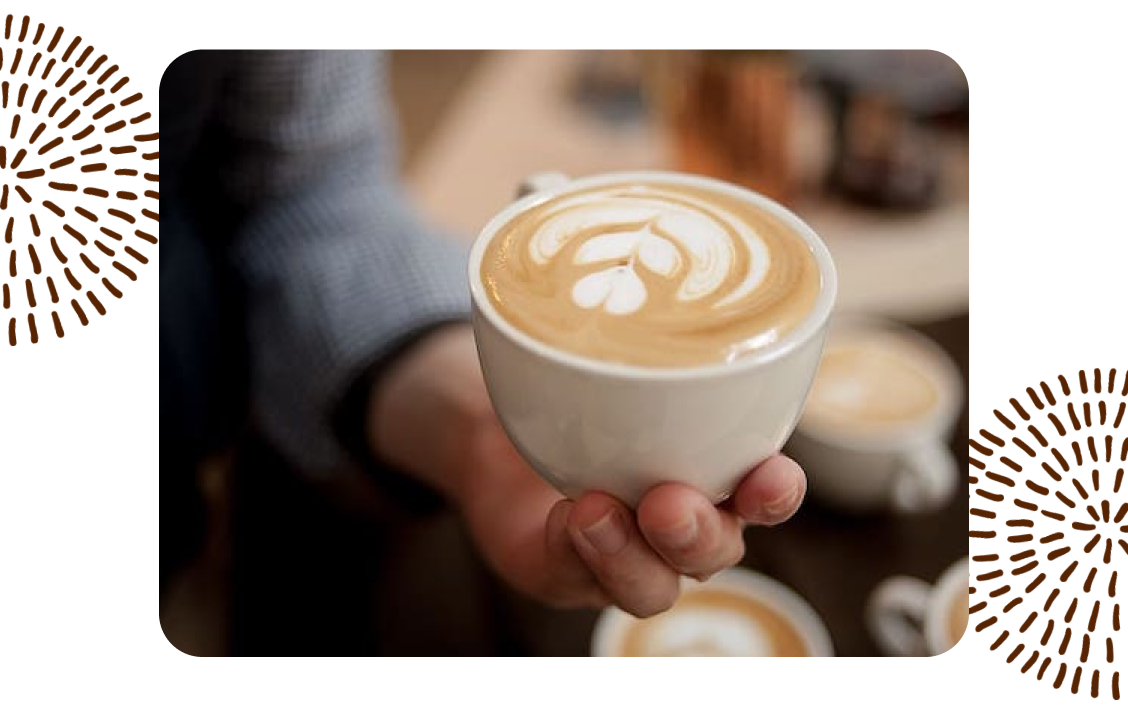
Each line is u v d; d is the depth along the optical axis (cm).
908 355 65
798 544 57
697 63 80
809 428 58
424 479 60
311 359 61
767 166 80
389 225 65
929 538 57
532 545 48
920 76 81
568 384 35
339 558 65
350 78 66
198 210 67
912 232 78
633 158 89
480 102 98
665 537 36
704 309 37
